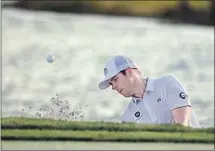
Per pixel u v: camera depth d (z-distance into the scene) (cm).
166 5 11719
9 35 8044
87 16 11931
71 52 6838
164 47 7512
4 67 5328
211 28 10600
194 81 4734
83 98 3716
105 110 3177
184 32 9569
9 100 3484
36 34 8431
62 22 10344
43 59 6091
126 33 9350
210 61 6153
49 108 2156
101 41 8131
